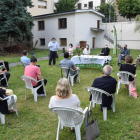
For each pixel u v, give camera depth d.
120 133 2.80
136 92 4.52
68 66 5.35
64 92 2.36
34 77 4.24
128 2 21.09
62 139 2.74
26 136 2.84
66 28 18.92
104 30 20.95
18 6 13.91
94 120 2.72
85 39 19.56
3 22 13.65
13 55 14.85
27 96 4.71
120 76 4.54
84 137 2.61
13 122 3.27
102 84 3.15
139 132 2.84
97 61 7.46
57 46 8.92
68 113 2.40
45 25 20.81
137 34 19.03
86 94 4.77
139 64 8.12
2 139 2.76
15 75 7.19
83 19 18.78
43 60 11.14
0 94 3.01
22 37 15.30
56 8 24.86
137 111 3.61
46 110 3.79
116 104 4.02
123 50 8.43
